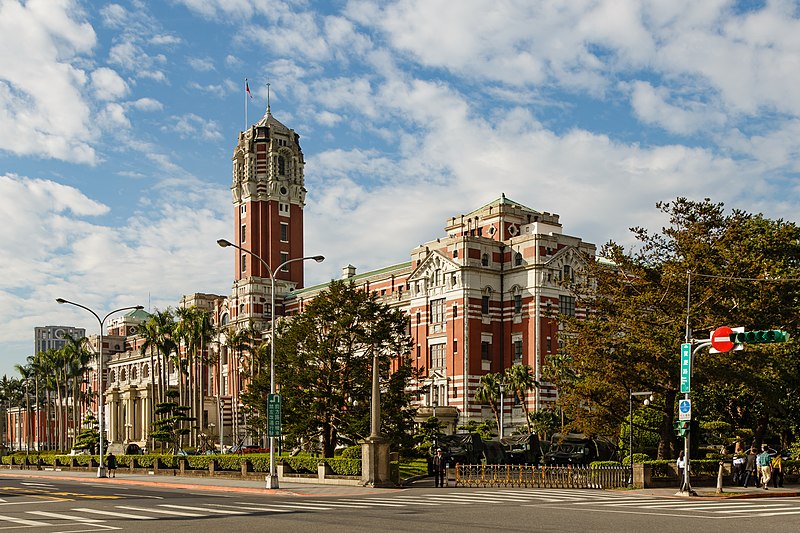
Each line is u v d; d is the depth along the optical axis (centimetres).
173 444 12506
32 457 11194
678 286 5591
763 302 5594
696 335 5616
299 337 6788
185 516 3156
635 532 2575
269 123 16050
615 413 6106
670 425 5962
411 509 3475
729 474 5794
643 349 5556
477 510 3416
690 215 5931
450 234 13375
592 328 5925
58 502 3969
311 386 6688
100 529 2684
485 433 10075
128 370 19325
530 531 2592
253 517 3102
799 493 4844
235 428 13388
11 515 3234
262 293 15350
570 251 11325
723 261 5725
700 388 6062
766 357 5550
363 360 6644
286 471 6359
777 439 8588
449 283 11444
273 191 15675
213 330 13400
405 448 6544
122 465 8606
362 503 3884
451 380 11169
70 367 16612
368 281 13862
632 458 6344
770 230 6675
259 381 6950
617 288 6006
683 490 4647
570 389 6222
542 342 10862
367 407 6562
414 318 11956
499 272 11512
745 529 2706
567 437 9000
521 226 12519
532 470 5556
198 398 14550
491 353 11275
